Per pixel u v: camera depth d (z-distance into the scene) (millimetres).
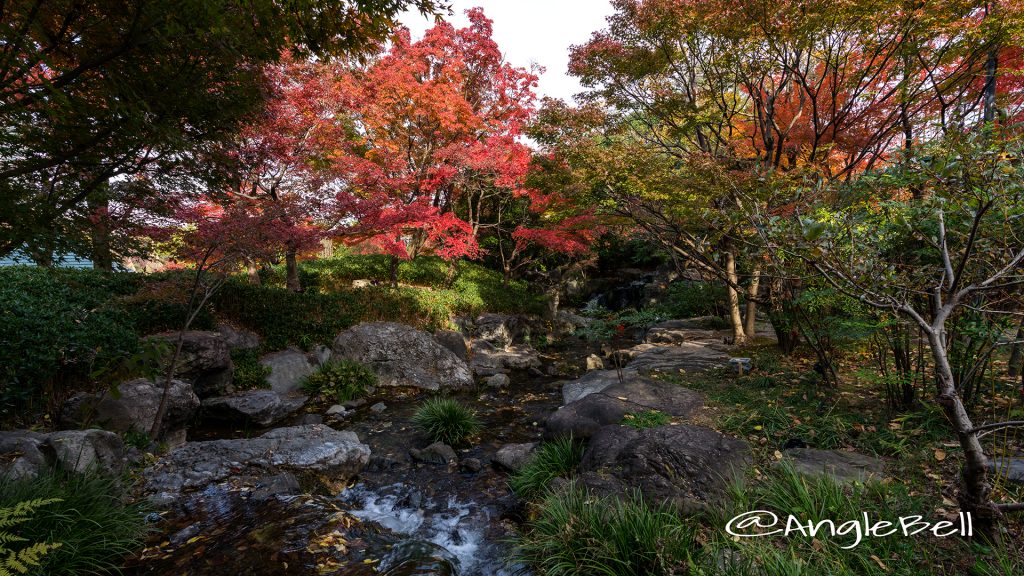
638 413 5344
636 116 10586
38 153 4047
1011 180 2463
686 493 3656
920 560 2623
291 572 3379
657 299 17812
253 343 8953
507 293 16328
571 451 4891
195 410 6586
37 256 4266
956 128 2711
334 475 5258
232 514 4145
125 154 4484
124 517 3719
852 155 8805
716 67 8852
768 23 7398
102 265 5121
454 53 12742
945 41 6609
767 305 7613
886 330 4488
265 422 7168
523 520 4320
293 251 8070
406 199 12578
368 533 4031
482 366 11516
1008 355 5211
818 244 2869
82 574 3143
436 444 6047
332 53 4543
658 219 7750
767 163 8750
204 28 3721
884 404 5008
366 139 11922
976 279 3279
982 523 2691
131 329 6738
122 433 5371
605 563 3012
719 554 2891
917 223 3020
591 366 10875
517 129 13656
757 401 5574
